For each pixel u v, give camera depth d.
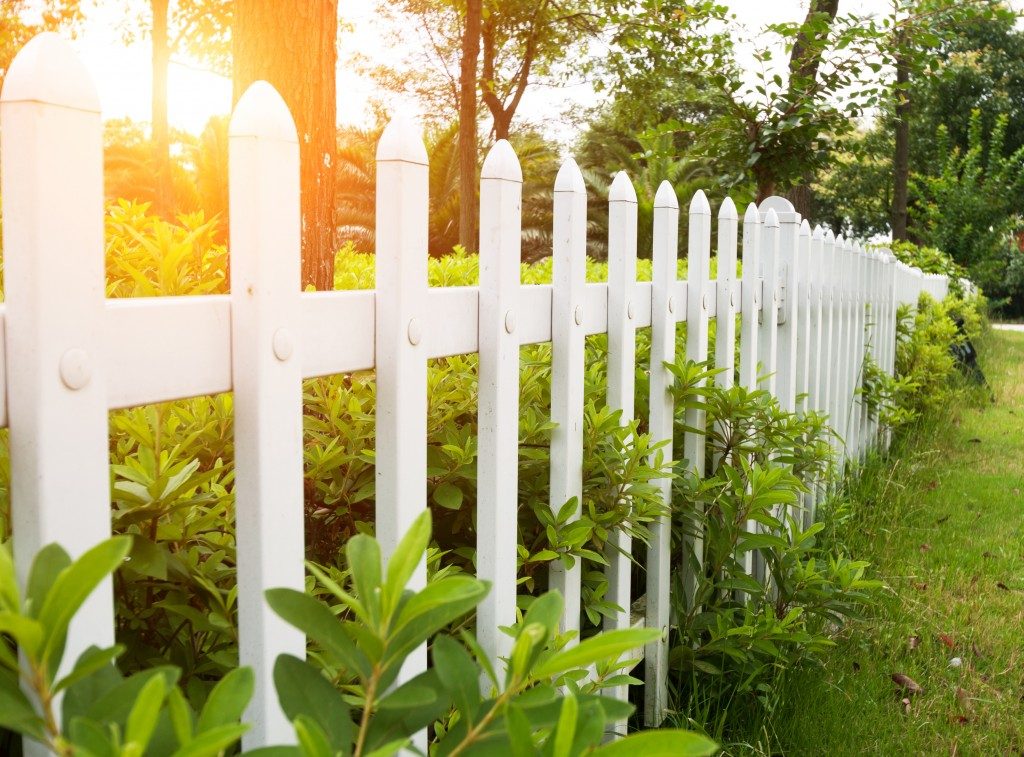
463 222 12.84
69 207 0.95
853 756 2.47
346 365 1.38
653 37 7.68
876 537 4.33
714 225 22.52
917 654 3.18
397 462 1.45
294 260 1.22
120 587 1.30
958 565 4.10
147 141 24.67
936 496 5.42
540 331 2.01
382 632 0.62
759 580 3.43
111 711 0.59
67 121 0.94
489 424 1.75
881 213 32.69
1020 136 32.25
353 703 1.24
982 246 19.53
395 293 1.42
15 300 0.93
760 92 5.79
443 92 25.69
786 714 2.58
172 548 1.38
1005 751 2.63
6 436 1.33
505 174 1.72
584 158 30.56
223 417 1.61
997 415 8.67
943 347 8.23
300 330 1.24
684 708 2.67
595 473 2.20
